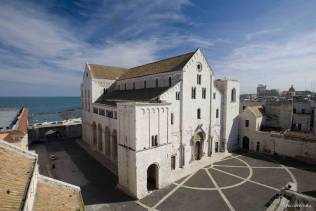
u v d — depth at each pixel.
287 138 50.56
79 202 19.83
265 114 63.97
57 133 78.62
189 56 45.44
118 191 34.59
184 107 43.50
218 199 31.28
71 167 45.28
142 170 32.75
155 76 49.25
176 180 38.16
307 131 59.41
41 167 45.19
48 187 19.86
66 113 170.50
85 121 66.06
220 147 55.47
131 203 30.72
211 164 46.06
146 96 44.78
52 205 17.80
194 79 45.50
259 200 30.72
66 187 20.92
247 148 58.81
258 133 55.88
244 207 28.98
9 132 33.09
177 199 31.59
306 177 38.72
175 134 42.34
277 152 52.41
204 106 48.78
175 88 41.53
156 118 34.97
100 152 55.19
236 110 58.41
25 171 16.34
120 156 35.56
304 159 47.88
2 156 16.22
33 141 66.69
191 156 46.78
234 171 42.03
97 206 29.86
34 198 17.36
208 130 50.66
